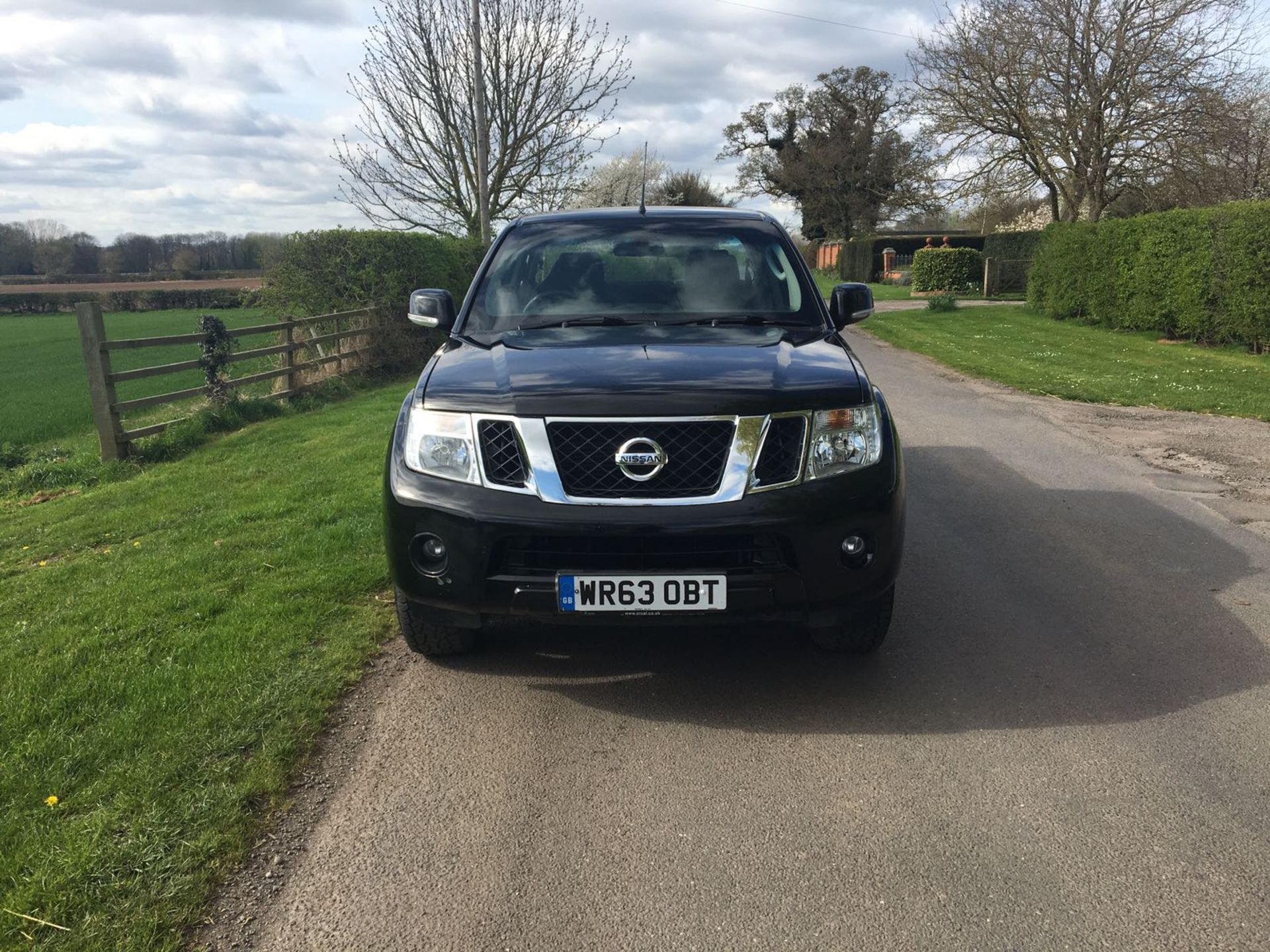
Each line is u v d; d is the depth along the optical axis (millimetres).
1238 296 13555
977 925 2336
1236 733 3268
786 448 3291
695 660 3914
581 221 4902
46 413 14891
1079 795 2898
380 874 2561
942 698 3555
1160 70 22516
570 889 2496
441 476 3355
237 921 2381
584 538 3203
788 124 60094
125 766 3055
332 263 13977
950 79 25641
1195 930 2307
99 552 5742
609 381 3344
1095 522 5824
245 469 7969
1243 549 5285
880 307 25922
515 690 3654
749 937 2307
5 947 2258
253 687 3611
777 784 2988
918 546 5371
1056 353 14477
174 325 40406
